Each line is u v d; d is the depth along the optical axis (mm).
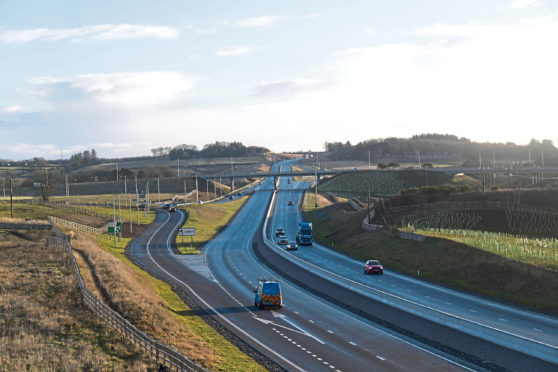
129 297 54031
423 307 50406
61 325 46750
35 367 36531
